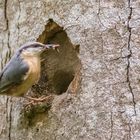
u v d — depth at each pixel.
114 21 6.89
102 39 6.90
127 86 6.63
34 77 7.82
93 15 7.03
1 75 7.82
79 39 7.06
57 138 6.94
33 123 7.27
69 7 7.23
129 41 6.76
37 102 7.31
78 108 6.86
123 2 6.89
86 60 6.94
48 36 7.73
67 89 7.33
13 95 7.75
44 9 7.48
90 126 6.71
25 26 7.69
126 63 6.70
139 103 6.53
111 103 6.66
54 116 7.05
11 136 7.48
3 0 8.12
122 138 6.50
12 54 7.84
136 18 6.79
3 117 7.68
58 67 7.82
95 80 6.82
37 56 7.82
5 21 8.01
